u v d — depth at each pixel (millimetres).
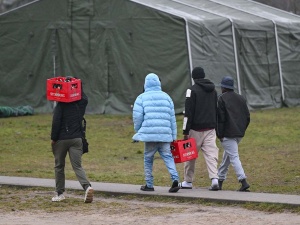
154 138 43062
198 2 107250
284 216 36594
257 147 68938
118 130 80438
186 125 44562
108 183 48438
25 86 97688
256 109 98438
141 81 92875
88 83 95188
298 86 104562
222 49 94250
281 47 103062
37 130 80938
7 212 39125
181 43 90500
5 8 146875
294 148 67312
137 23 92750
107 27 94250
